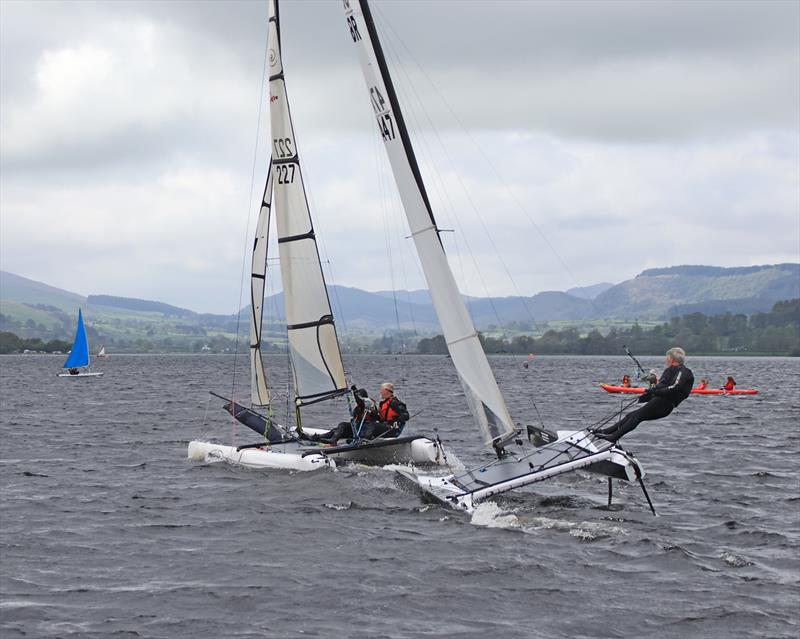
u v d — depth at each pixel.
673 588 10.58
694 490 16.62
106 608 10.02
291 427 22.41
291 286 19.84
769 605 10.02
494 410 15.41
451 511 14.46
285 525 13.77
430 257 15.60
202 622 9.58
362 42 15.86
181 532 13.48
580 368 113.69
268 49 19.80
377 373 88.56
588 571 11.23
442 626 9.44
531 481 13.99
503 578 10.95
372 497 15.55
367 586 10.70
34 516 14.66
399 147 15.64
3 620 9.63
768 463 20.45
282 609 9.96
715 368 113.56
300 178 19.66
